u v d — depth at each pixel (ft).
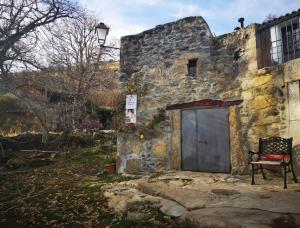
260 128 20.61
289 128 19.10
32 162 35.29
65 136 46.19
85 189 20.79
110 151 40.06
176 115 24.14
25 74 36.40
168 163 23.94
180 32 25.05
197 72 23.90
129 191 17.87
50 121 51.29
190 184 17.71
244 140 21.25
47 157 38.01
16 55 31.83
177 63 24.77
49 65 39.47
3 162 37.73
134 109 25.50
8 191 22.03
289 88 19.34
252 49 21.58
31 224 15.20
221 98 22.74
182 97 24.14
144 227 12.73
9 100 61.87
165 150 24.12
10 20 30.22
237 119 21.72
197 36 24.29
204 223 11.42
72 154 39.70
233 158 21.45
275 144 18.61
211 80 23.30
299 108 18.67
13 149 43.39
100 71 65.41
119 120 26.27
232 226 10.75
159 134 24.54
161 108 24.79
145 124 25.12
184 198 14.56
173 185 17.60
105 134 50.37
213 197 14.29
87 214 15.67
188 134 23.73
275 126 19.88
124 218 14.11
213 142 22.67
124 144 25.62
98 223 14.20
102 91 68.28
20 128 53.62
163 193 15.92
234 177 19.60
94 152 39.45
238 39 22.57
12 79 34.65
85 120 55.93
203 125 23.21
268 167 19.92
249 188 15.87
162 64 25.38
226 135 22.21
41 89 47.03
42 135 45.32
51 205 17.87
